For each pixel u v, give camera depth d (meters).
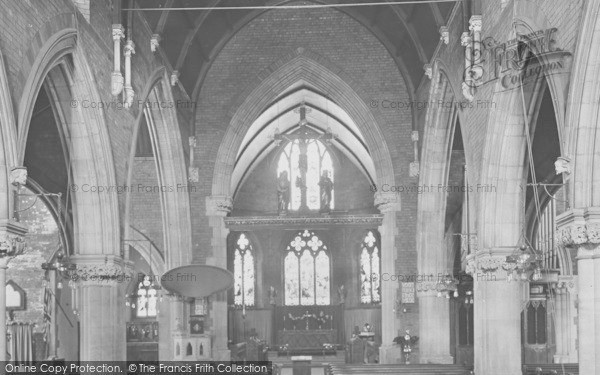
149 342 44.25
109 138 24.19
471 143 26.55
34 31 18.98
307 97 44.50
